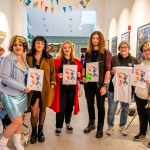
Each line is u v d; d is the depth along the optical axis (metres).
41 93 2.72
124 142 2.94
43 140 2.92
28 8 7.41
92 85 3.11
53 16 10.98
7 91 2.35
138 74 2.70
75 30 13.71
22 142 2.72
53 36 15.01
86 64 3.02
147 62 2.74
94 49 3.04
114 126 3.60
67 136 3.14
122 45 3.00
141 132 3.01
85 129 3.29
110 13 6.79
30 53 2.71
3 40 5.86
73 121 3.92
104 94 2.97
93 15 10.48
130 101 2.93
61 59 3.03
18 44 2.39
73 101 3.18
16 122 2.41
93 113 3.30
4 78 2.31
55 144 2.85
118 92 2.99
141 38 4.18
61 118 3.12
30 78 2.48
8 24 6.63
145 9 4.05
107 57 2.98
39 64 2.69
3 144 2.44
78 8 7.41
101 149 2.73
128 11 5.11
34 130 2.91
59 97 3.04
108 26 7.04
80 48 14.16
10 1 6.78
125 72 2.90
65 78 2.95
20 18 7.04
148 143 2.86
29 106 2.65
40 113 2.89
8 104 2.36
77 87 3.15
